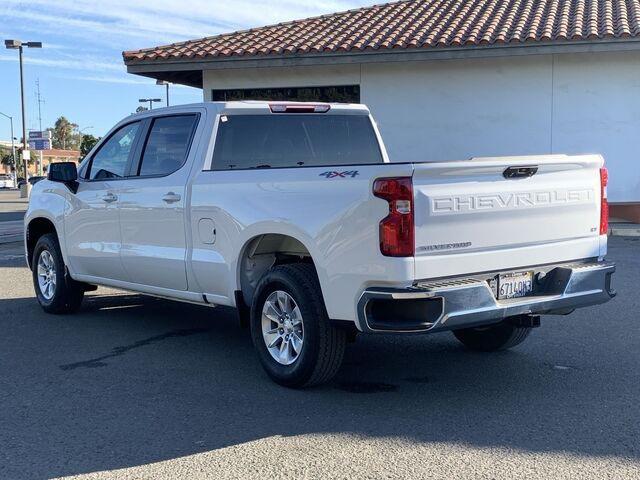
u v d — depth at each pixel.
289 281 5.29
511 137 16.19
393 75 16.64
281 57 16.33
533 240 5.17
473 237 4.86
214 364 6.16
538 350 6.45
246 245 5.70
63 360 6.29
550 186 5.21
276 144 6.59
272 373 5.52
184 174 6.30
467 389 5.43
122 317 8.01
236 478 3.97
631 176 15.70
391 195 4.61
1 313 8.23
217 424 4.77
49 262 8.18
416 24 17.22
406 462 4.13
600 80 15.56
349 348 6.64
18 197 42.69
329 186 5.02
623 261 10.98
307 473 4.02
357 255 4.80
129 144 7.11
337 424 4.75
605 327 7.18
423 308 4.59
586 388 5.40
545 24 15.60
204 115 6.36
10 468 4.13
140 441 4.50
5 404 5.18
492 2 18.52
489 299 4.83
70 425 4.77
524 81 15.93
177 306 8.62
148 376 5.82
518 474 3.96
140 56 17.17
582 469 4.01
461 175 4.79
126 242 6.93
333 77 17.02
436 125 16.55
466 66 16.19
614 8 16.56
